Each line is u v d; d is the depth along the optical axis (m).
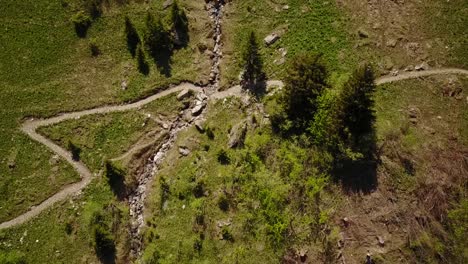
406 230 54.91
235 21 70.81
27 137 69.00
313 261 55.22
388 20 66.25
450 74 63.12
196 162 64.06
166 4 72.81
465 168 57.25
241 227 58.12
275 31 68.94
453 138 59.12
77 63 71.69
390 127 59.38
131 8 73.19
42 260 63.62
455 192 56.03
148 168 67.06
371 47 65.25
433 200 55.66
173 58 71.06
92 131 68.94
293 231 56.38
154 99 69.94
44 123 69.69
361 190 56.75
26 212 66.25
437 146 58.53
